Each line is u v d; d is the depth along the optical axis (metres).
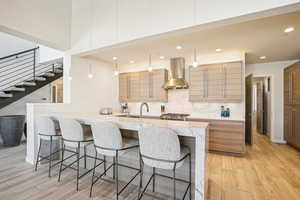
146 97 4.91
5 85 4.82
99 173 2.68
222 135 3.70
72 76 3.80
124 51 3.84
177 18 2.28
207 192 2.19
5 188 2.23
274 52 3.87
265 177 2.63
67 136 2.38
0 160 3.26
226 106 4.15
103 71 4.83
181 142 2.12
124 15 2.78
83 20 3.38
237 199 2.05
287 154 3.76
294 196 2.12
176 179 2.06
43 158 3.03
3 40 4.94
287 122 4.48
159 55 4.15
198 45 3.39
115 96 5.35
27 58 5.37
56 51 4.37
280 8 1.72
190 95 4.27
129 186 2.32
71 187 2.26
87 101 4.25
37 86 4.69
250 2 1.83
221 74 3.94
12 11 2.66
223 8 1.98
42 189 2.21
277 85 4.81
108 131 1.97
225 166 3.06
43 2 3.11
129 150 2.39
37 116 2.85
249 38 2.99
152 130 1.67
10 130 4.16
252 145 4.45
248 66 5.07
